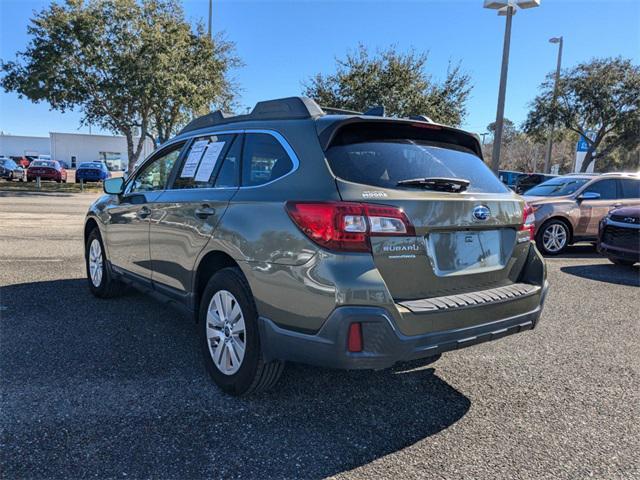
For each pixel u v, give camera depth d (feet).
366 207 8.88
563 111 82.69
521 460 8.95
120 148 232.73
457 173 10.89
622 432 10.01
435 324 9.22
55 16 73.72
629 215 26.27
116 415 10.00
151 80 74.23
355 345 8.69
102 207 17.58
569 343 15.20
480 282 10.63
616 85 80.02
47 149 257.96
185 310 12.90
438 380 12.28
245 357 10.30
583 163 87.15
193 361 12.80
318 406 10.71
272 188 10.13
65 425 9.55
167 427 9.63
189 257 12.14
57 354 12.98
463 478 8.36
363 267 8.75
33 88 74.28
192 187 12.85
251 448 9.04
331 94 70.23
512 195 11.60
